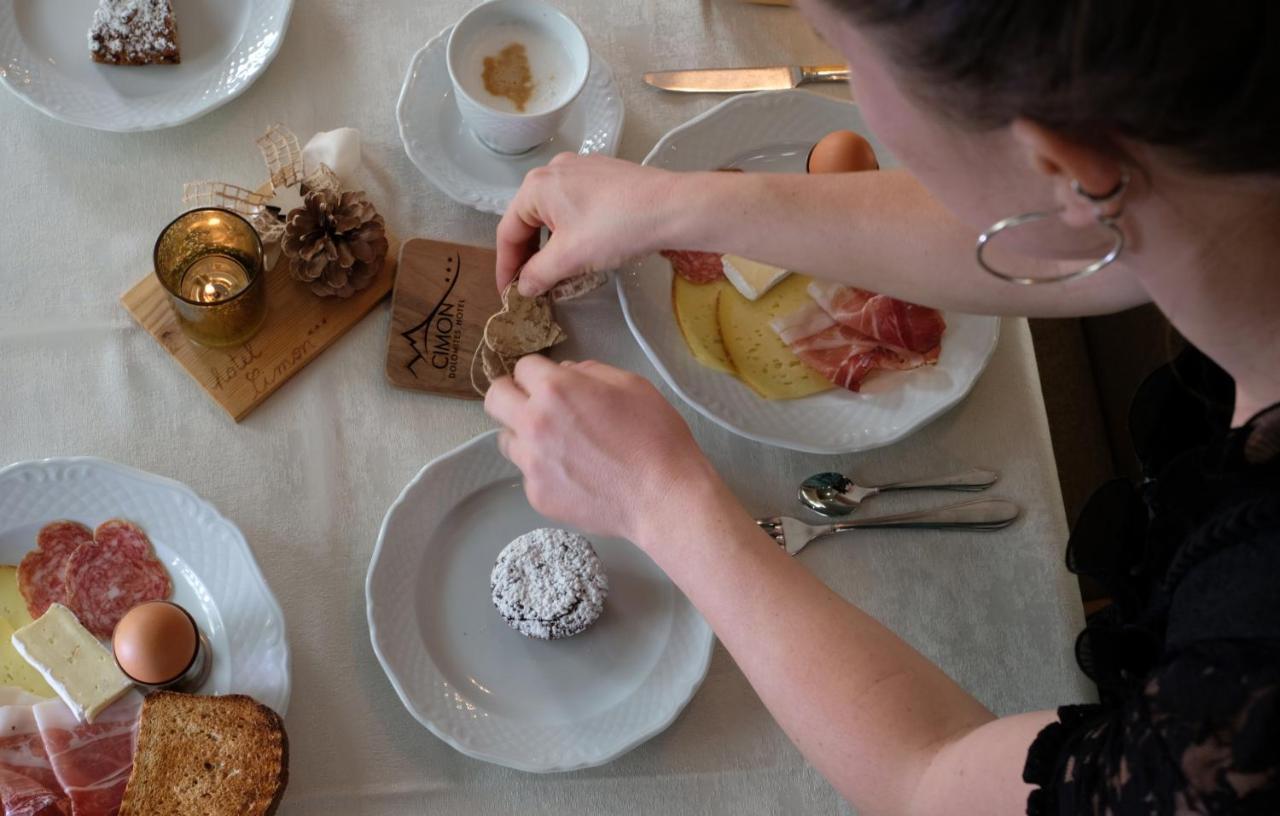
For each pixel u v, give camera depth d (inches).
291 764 36.2
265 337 41.2
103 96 43.5
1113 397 60.8
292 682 36.9
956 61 17.1
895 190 36.0
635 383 33.8
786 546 40.4
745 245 37.2
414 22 47.6
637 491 32.1
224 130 44.6
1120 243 20.2
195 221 39.5
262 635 36.4
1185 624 22.2
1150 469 30.6
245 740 33.8
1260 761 19.4
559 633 37.7
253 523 39.4
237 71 44.6
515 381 35.2
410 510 38.9
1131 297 34.2
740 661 30.1
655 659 38.7
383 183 44.8
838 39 19.2
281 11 44.9
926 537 41.4
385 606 37.6
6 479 36.7
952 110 18.4
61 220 42.4
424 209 44.7
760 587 29.9
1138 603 29.2
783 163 46.6
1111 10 15.3
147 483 37.4
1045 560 41.5
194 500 37.3
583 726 37.2
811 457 42.3
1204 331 22.7
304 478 40.2
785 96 45.9
